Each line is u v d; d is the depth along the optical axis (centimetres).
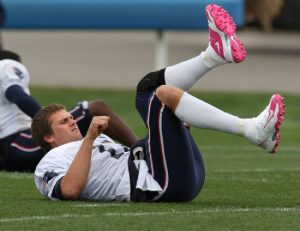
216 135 4719
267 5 8562
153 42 9350
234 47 2111
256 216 1962
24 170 3059
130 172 2114
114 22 5975
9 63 3012
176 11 5925
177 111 2028
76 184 2102
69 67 7038
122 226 1831
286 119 5266
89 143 2103
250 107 5588
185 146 2056
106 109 2817
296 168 3375
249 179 2952
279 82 6481
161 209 2028
